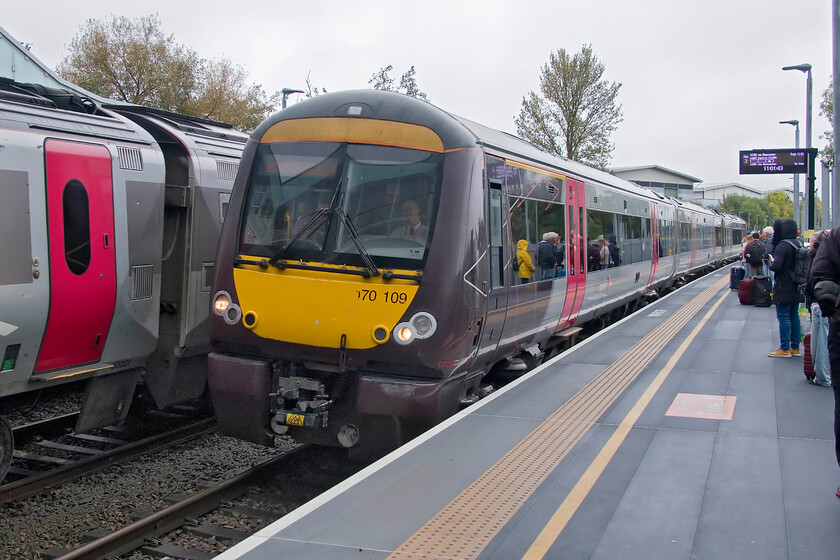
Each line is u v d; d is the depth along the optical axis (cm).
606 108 3722
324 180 687
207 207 889
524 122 3766
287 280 669
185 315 871
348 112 699
